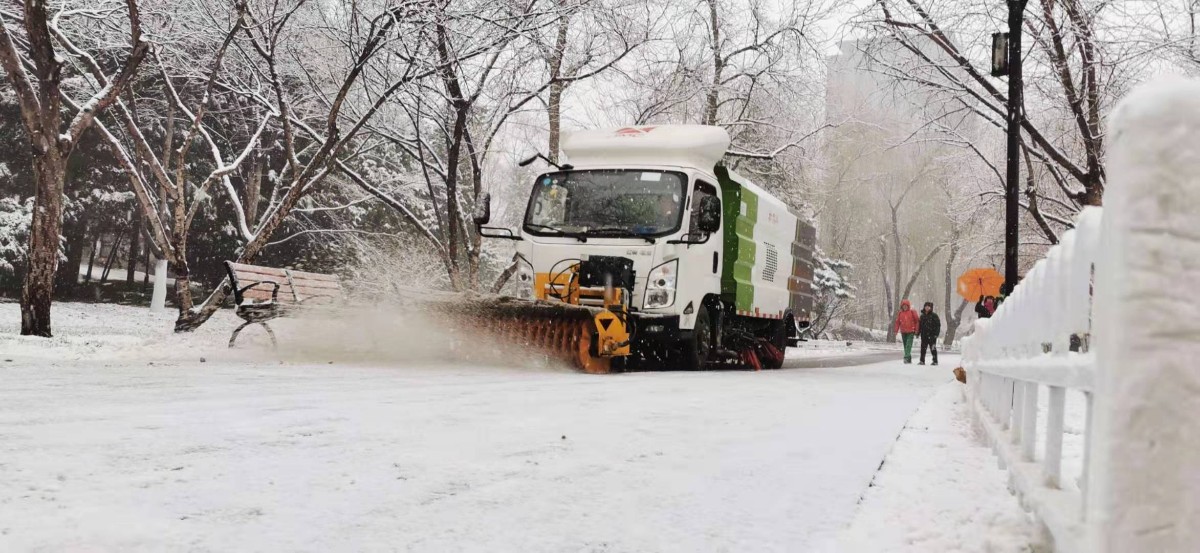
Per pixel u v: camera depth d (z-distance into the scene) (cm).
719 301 1377
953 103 2108
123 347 1049
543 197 1286
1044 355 275
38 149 1292
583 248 1232
